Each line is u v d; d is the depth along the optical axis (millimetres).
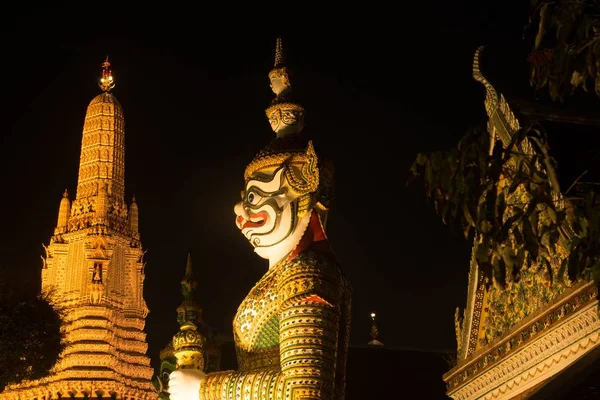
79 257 52000
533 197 6613
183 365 12008
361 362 18062
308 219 11945
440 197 6754
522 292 10961
